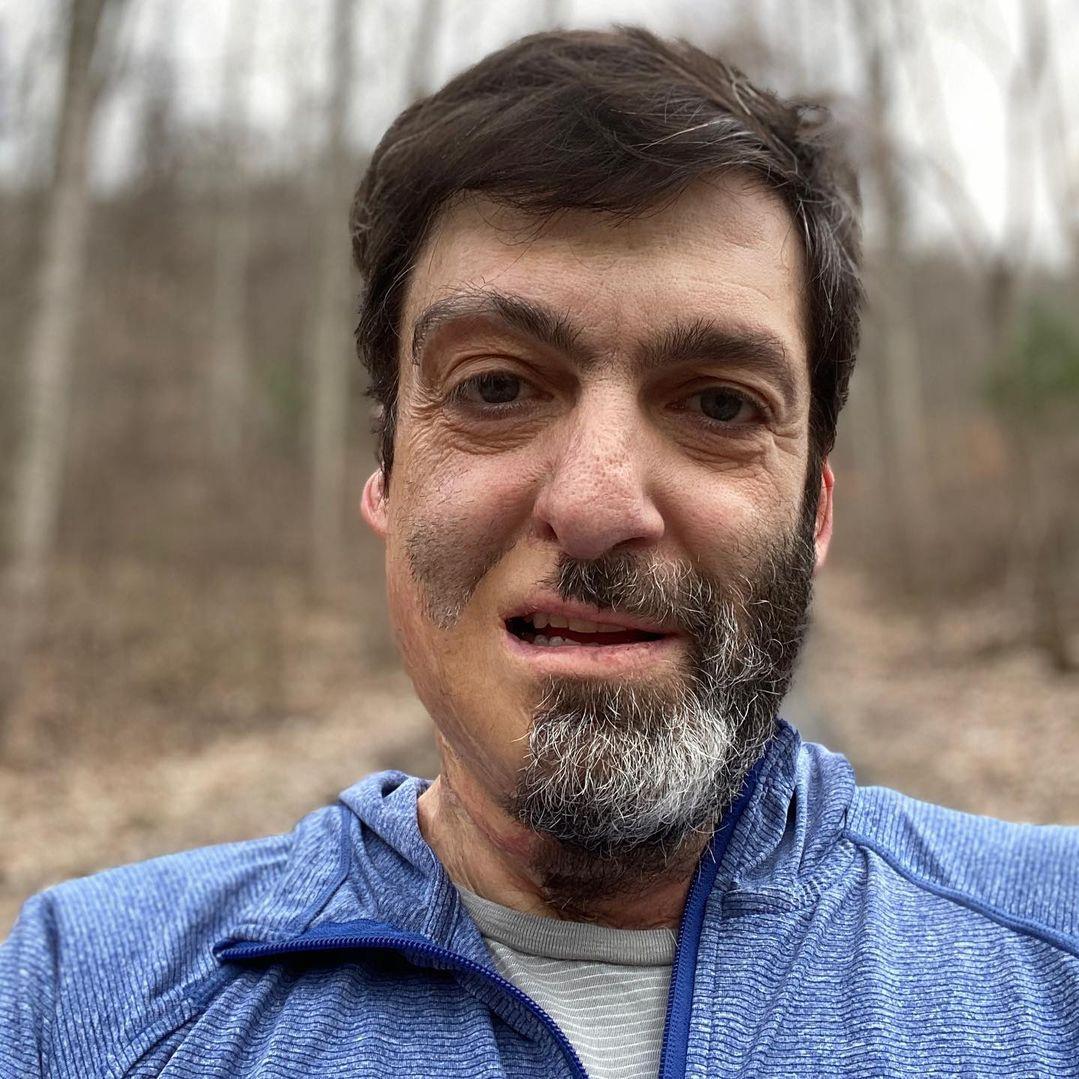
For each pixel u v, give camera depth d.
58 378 2.14
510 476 0.31
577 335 0.31
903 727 2.19
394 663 2.97
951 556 4.23
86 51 2.14
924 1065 0.30
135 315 6.35
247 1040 0.32
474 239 0.32
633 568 0.30
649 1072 0.31
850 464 8.30
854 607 4.54
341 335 4.46
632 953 0.33
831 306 0.35
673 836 0.31
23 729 2.07
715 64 0.35
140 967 0.34
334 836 0.38
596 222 0.31
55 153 2.13
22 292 3.67
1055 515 3.37
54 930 0.36
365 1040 0.31
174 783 1.87
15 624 2.06
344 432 5.75
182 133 6.23
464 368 0.32
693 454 0.32
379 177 0.36
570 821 0.30
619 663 0.30
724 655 0.31
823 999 0.32
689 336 0.31
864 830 0.38
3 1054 0.32
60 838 1.56
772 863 0.35
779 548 0.33
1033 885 0.36
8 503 3.05
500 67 0.33
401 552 0.34
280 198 7.68
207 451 5.21
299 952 0.33
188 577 3.57
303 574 4.05
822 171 0.36
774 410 0.33
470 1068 0.30
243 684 2.55
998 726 2.13
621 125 0.31
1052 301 3.19
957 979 0.32
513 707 0.31
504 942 0.34
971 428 5.67
